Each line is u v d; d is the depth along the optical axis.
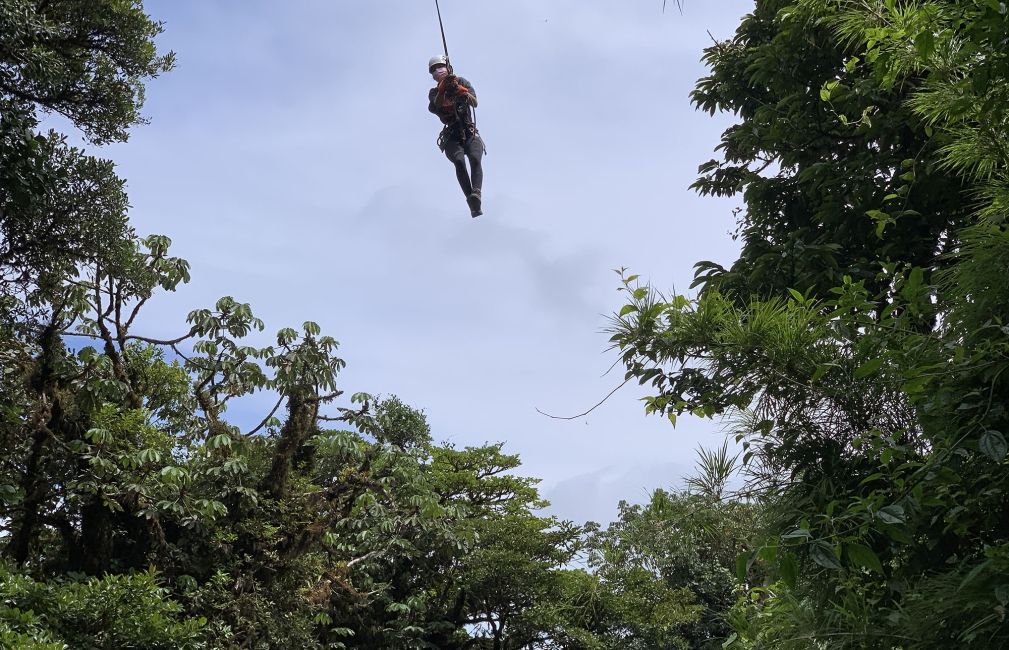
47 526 11.32
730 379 4.09
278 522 12.04
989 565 2.99
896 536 3.25
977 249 3.46
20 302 9.62
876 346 3.69
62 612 7.74
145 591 8.43
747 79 8.26
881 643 3.70
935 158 5.64
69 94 10.34
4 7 8.65
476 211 7.76
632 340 4.12
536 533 19.31
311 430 13.68
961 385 3.41
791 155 7.16
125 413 10.43
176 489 10.36
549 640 18.91
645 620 18.17
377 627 16.30
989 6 3.12
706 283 6.99
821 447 4.07
